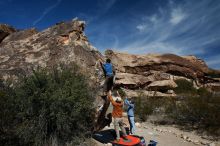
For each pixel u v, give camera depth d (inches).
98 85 464.1
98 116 365.4
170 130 492.4
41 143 309.0
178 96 821.9
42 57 489.7
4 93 308.5
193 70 1095.6
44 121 315.0
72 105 338.0
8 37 586.9
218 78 1218.0
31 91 327.3
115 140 350.3
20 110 320.8
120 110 355.3
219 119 509.0
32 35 574.2
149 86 920.9
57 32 548.7
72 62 454.0
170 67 1026.7
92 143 342.0
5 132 289.4
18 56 496.4
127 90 844.0
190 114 566.6
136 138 360.2
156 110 639.8
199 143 400.2
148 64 998.4
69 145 318.3
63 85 351.6
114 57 983.6
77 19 569.6
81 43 531.2
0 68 465.1
